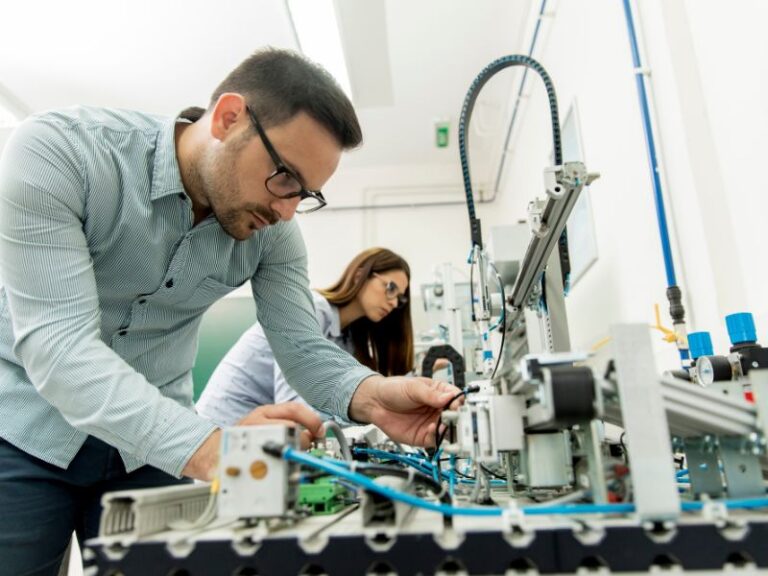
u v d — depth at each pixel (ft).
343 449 2.61
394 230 13.87
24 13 9.01
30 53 9.89
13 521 2.87
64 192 2.57
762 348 2.47
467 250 13.53
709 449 1.88
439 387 2.90
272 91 2.74
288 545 1.45
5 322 3.00
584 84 6.32
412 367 6.65
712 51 3.78
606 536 1.41
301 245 4.05
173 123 3.09
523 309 3.56
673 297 3.86
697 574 1.38
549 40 7.94
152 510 1.58
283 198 2.88
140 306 3.27
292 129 2.71
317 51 9.23
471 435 2.03
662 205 4.19
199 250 3.28
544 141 8.39
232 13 9.09
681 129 3.94
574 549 1.40
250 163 2.77
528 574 1.39
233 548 1.45
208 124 3.03
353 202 14.12
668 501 1.43
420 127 12.48
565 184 2.46
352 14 9.01
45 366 2.27
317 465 1.56
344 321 6.38
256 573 1.45
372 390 3.22
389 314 6.54
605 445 2.21
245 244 3.58
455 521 1.58
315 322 3.84
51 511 3.04
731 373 2.48
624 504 1.51
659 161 4.29
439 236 13.73
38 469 2.96
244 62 3.01
